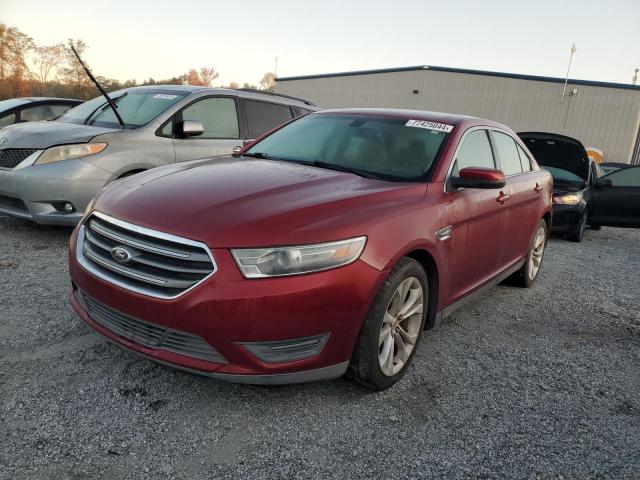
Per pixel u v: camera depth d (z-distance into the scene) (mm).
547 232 5609
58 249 5086
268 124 7121
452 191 3436
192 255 2410
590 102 29516
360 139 3801
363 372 2803
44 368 2900
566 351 3883
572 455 2594
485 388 3186
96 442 2350
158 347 2539
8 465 2148
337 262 2529
